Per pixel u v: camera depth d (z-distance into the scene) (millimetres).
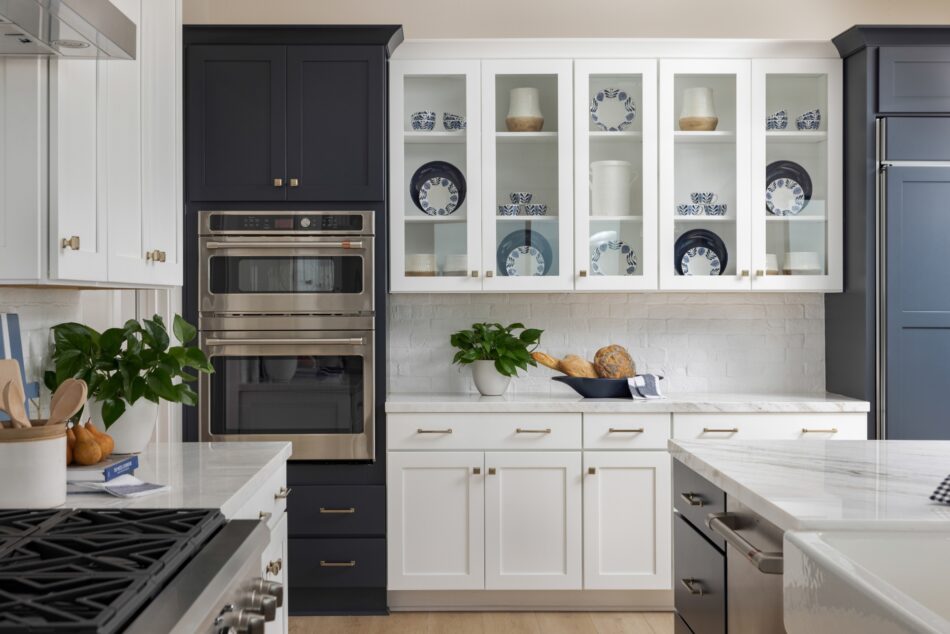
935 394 3410
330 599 3438
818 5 3920
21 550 1271
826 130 3602
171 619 1012
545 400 3510
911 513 1508
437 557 3400
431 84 3570
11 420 1730
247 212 3391
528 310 3928
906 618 889
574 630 3258
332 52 3396
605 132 3584
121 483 1837
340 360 3393
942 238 3406
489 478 3389
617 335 3941
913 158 3410
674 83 3590
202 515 1547
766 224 3605
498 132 3570
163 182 2398
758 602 1716
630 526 3402
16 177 1734
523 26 3881
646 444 3402
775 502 1600
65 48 1714
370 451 3385
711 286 3586
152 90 2307
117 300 3100
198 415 3391
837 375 3768
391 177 3527
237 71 3396
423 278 3535
